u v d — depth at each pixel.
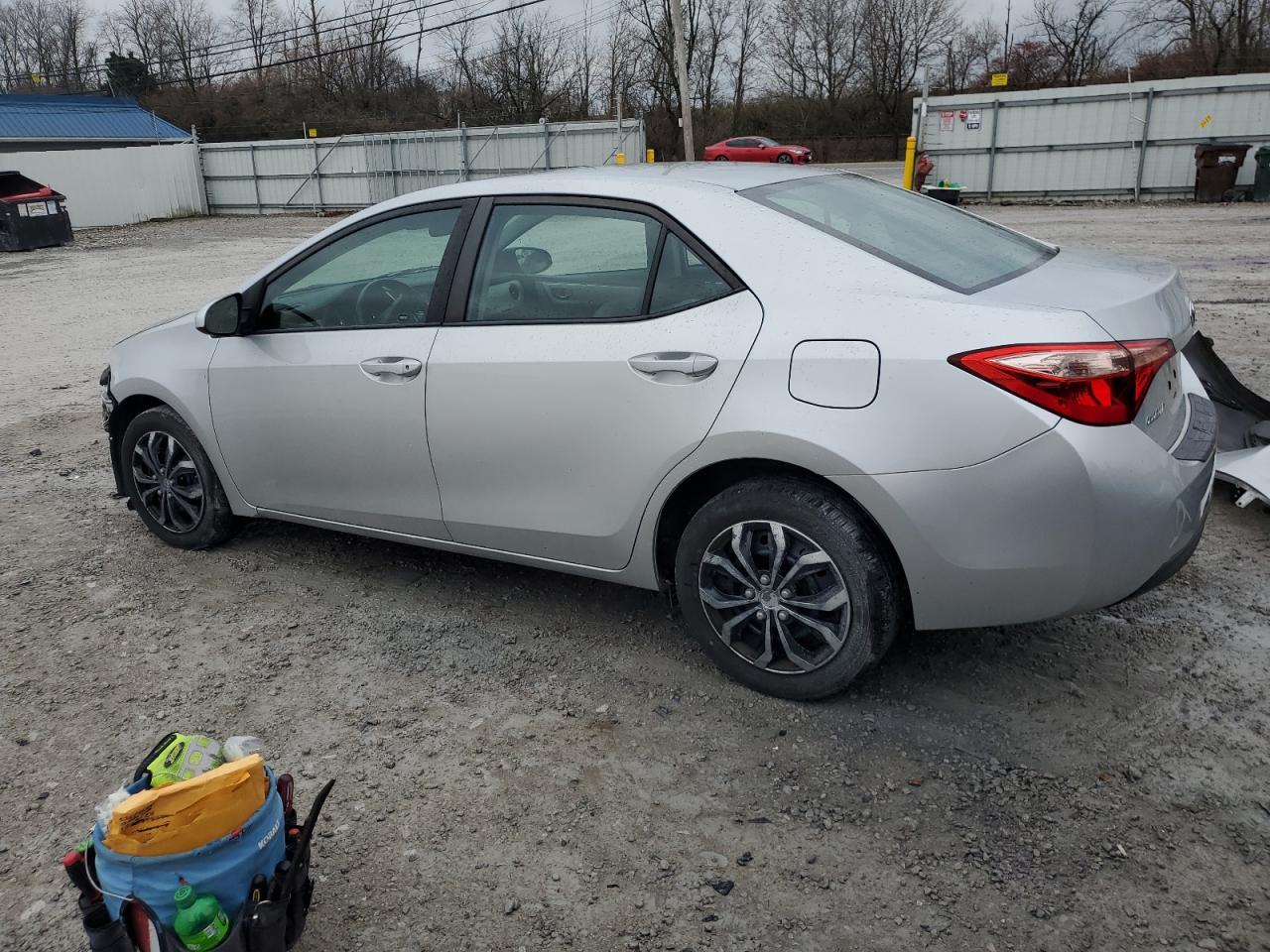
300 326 4.02
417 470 3.73
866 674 3.34
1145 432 2.72
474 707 3.29
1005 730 3.01
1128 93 21.88
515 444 3.44
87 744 3.17
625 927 2.35
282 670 3.57
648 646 3.63
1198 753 2.87
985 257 3.25
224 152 32.78
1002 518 2.68
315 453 3.99
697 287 3.11
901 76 57.53
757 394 2.92
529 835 2.67
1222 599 3.77
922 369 2.71
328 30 40.75
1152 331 2.75
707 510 3.14
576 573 3.54
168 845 1.90
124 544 4.80
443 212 3.68
